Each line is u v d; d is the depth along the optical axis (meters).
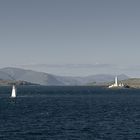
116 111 156.50
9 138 84.69
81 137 86.38
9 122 113.31
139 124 109.38
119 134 90.56
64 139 83.81
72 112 151.12
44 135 88.88
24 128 99.81
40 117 129.75
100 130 96.88
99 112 151.25
